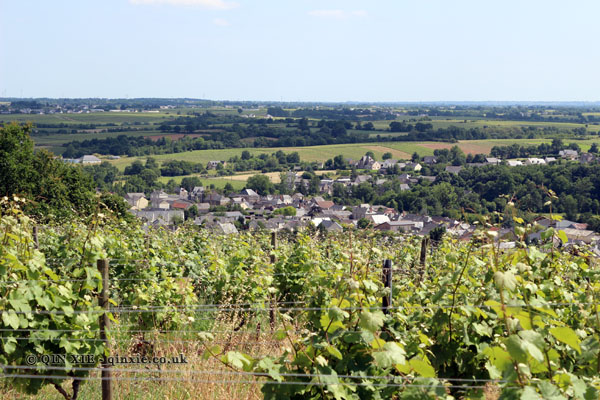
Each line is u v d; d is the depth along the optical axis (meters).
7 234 6.36
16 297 5.91
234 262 10.08
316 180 172.25
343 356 5.00
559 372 4.26
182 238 15.06
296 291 9.86
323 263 9.10
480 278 6.63
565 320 6.16
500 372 4.52
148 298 8.40
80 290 6.73
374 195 151.12
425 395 4.30
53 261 9.32
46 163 47.38
